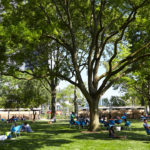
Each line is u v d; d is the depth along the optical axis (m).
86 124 21.06
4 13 16.14
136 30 17.61
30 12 15.59
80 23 18.81
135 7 14.33
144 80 32.34
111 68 15.88
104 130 16.48
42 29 14.03
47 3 16.48
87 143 10.62
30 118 39.59
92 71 16.91
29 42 12.51
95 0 15.97
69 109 71.25
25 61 17.45
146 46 16.09
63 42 17.22
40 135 14.34
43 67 17.12
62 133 15.38
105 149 8.90
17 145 10.26
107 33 19.64
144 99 44.28
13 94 32.69
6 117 37.41
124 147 9.36
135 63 17.78
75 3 17.03
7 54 16.14
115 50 15.46
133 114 37.88
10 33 11.84
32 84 31.58
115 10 16.00
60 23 17.52
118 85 36.62
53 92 29.20
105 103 43.62
